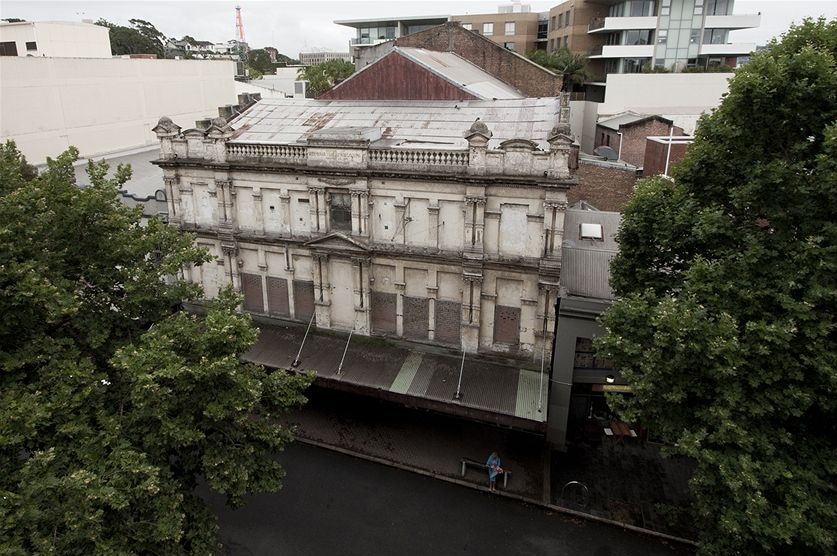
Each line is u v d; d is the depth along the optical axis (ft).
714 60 217.97
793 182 55.42
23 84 143.54
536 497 83.20
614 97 197.16
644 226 70.64
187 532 58.44
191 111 211.00
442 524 79.00
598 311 82.99
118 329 66.80
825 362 50.37
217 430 61.31
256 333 61.41
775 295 54.24
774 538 49.65
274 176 97.86
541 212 84.33
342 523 79.05
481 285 90.17
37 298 51.90
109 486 48.19
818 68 54.80
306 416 100.89
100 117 169.17
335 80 237.86
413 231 92.73
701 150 65.72
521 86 154.20
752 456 54.60
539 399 84.99
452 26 158.61
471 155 84.23
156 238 69.87
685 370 58.59
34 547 45.96
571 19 240.94
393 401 89.15
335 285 100.32
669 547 75.31
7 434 48.32
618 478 87.10
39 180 64.95
